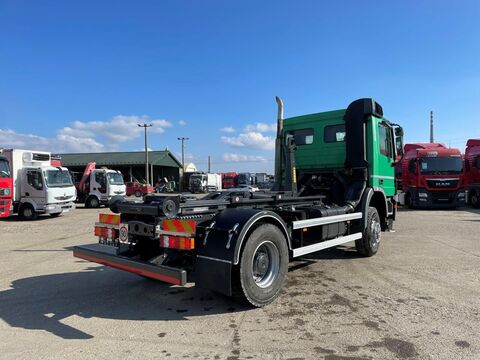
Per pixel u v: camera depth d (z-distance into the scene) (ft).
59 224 51.16
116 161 182.80
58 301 17.56
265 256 17.08
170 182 179.01
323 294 18.15
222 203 18.01
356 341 12.93
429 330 13.78
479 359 11.59
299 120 28.81
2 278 21.79
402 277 20.99
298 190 27.89
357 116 25.82
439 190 62.69
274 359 11.75
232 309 16.24
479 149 66.90
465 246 30.12
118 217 17.95
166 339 13.29
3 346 12.86
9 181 55.31
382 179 27.78
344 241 23.09
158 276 15.10
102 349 12.55
